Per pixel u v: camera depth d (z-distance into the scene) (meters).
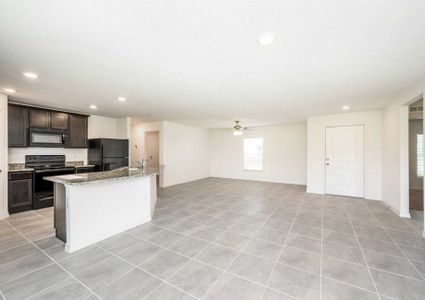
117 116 5.88
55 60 2.24
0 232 3.01
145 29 1.67
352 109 4.79
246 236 2.89
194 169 8.15
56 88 3.24
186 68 2.46
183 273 2.03
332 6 1.37
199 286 1.83
